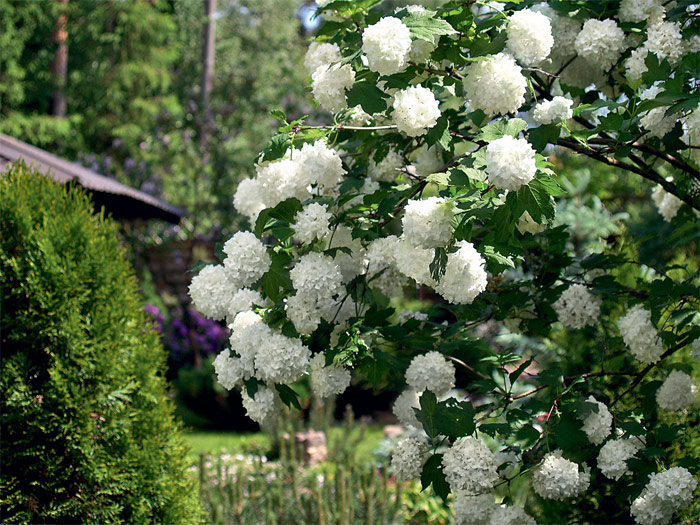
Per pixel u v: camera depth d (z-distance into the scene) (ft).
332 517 14.10
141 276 38.50
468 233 6.88
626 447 7.72
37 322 10.56
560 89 9.78
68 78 49.44
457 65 7.72
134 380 11.30
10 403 10.32
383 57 6.98
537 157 6.74
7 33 45.06
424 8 7.48
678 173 10.52
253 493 14.98
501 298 9.56
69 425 10.45
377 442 25.57
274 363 7.43
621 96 9.37
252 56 54.03
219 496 14.76
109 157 43.29
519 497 12.42
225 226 38.65
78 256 11.10
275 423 19.94
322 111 34.42
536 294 9.71
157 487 11.13
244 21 56.85
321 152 7.52
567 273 10.37
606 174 27.12
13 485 10.27
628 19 8.57
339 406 31.68
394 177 9.24
